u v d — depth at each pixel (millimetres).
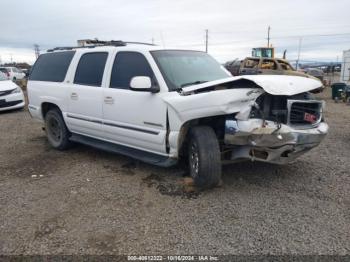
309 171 5117
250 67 19781
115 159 5965
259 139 3898
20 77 34594
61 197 4371
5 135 8234
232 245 3178
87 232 3479
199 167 4184
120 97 5113
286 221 3596
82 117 5918
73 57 6277
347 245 3139
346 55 23156
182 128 4379
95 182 4859
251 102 3961
